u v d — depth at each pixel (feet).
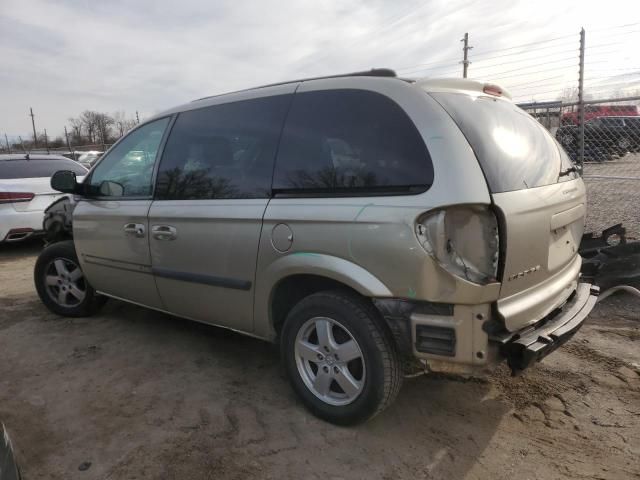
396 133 8.39
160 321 15.19
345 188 8.74
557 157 10.37
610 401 10.26
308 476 8.18
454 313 7.75
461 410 10.03
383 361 8.49
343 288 9.13
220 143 10.99
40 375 11.87
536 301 8.68
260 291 9.98
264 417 9.88
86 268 14.32
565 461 8.46
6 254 26.23
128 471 8.38
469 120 8.45
